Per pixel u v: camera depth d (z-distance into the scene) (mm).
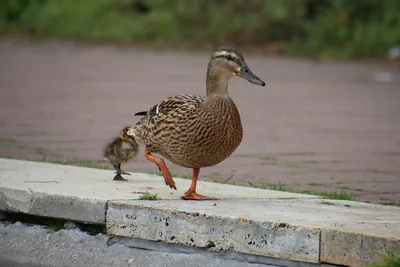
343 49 33562
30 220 9945
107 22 38344
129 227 9125
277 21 34812
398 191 11945
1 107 19594
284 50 33906
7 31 38594
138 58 31109
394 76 27547
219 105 9469
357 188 12117
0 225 9984
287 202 9781
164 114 9617
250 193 10414
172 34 36312
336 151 15219
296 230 8273
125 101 20797
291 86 24828
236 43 34969
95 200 9336
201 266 8602
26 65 28281
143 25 37469
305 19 35250
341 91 23875
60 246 9406
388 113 20141
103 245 9234
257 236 8461
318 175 13047
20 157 13680
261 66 29750
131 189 10180
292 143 15914
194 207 9086
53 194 9594
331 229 8117
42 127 16984
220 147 9539
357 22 34594
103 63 29406
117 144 10875
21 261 9391
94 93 22219
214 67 9672
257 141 16062
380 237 7879
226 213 8773
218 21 35312
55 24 38750
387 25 34219
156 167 13328
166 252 8930
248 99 22047
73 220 9492
